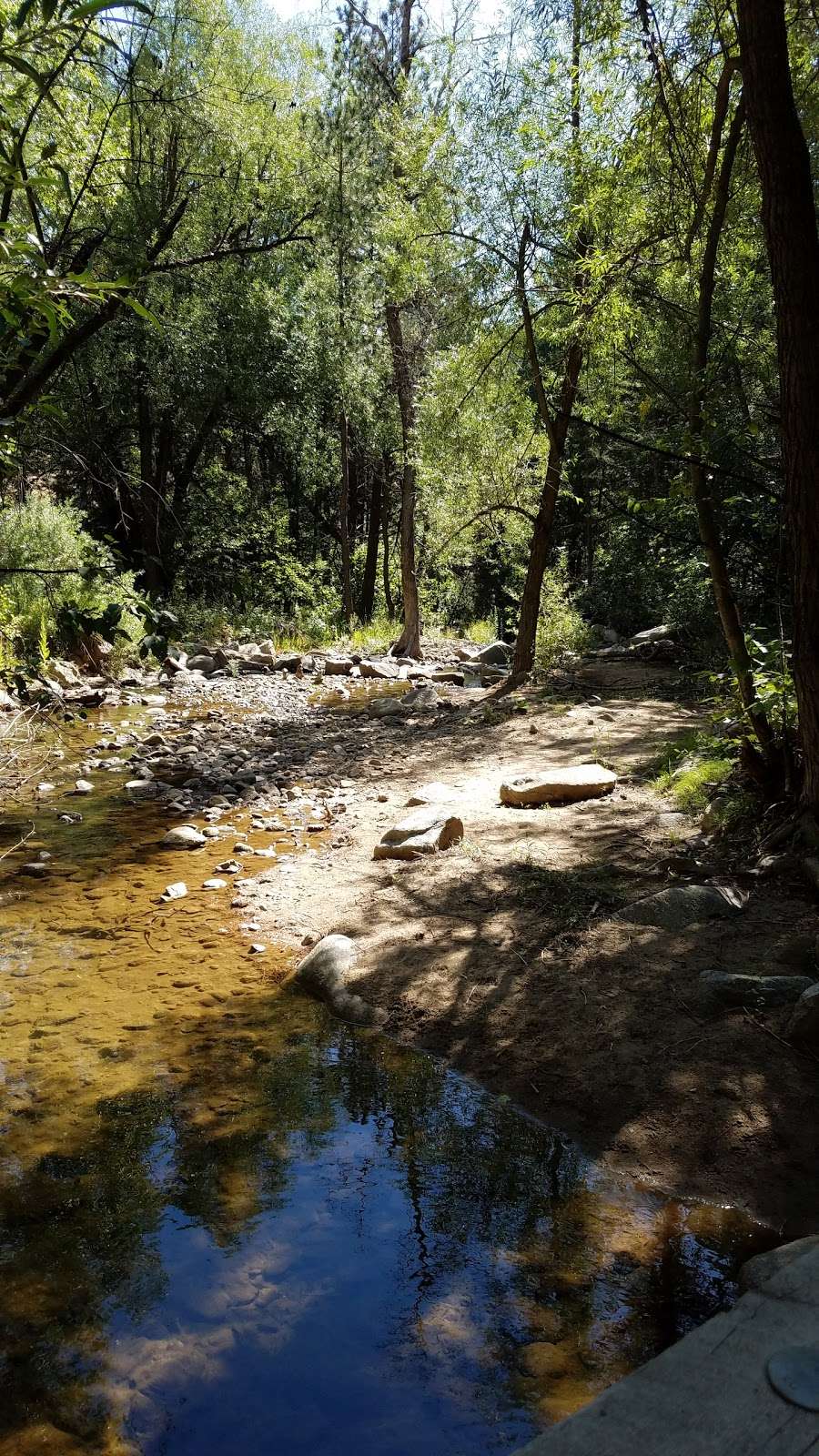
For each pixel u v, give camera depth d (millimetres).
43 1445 2373
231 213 17672
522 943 5156
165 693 15000
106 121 6426
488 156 11734
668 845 6309
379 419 23891
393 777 9414
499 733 10938
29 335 2521
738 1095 3801
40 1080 4137
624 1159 3607
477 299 12812
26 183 2365
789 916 5016
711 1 6105
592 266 7688
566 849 6473
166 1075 4199
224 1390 2549
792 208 4699
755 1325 2109
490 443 14031
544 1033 4367
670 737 9750
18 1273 2986
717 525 6379
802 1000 4098
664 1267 3027
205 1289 2920
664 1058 4074
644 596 19078
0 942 5660
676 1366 1978
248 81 16094
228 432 25547
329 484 29516
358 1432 2410
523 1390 2523
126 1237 3160
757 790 6438
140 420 21828
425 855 6656
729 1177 3451
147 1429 2426
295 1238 3158
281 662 17797
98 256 10609
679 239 6922
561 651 16766
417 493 18750
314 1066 4297
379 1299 2881
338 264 21109
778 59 4609
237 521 26531
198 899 6312
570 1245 3137
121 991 5027
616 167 8102
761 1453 1731
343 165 18859
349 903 6023
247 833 7812
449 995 4758
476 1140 3748
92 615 2885
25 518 14141
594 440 17594
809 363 4805
